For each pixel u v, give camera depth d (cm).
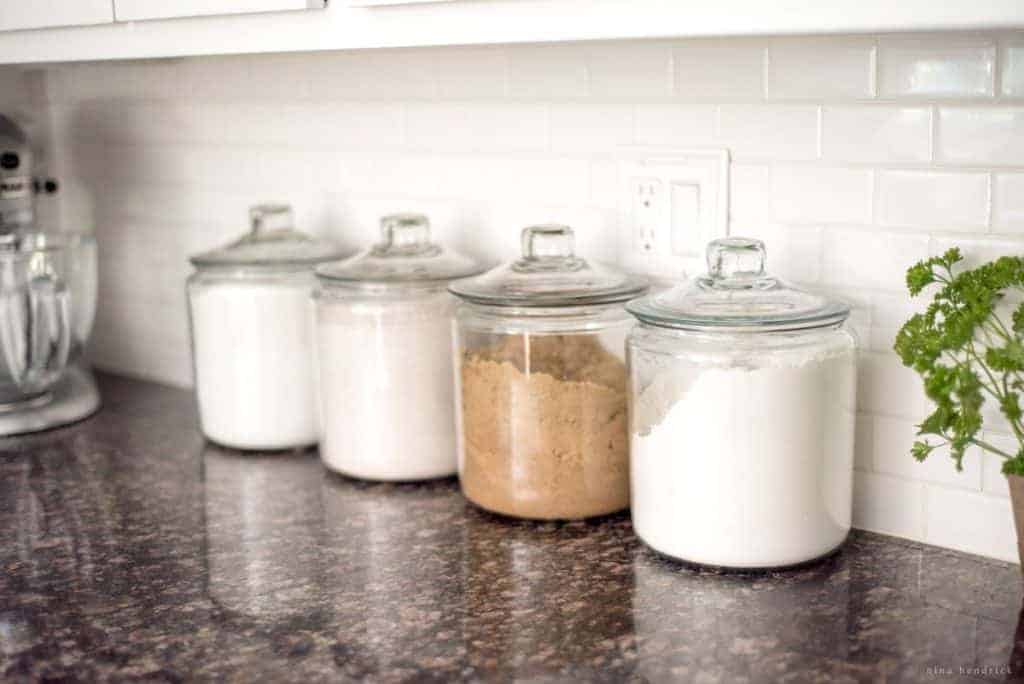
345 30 127
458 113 164
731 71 138
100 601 122
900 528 133
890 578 123
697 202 143
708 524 122
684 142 143
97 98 212
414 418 152
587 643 110
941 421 112
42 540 140
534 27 113
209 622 117
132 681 105
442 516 144
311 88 181
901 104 126
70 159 220
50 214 223
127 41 149
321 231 184
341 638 112
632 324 139
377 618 116
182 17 141
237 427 171
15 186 189
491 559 130
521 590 122
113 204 215
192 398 204
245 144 192
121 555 135
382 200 176
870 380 133
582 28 110
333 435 158
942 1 90
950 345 114
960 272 124
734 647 109
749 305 121
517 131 159
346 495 153
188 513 148
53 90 218
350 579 126
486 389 138
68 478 163
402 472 154
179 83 198
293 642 112
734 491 121
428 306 151
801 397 120
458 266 152
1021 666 104
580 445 137
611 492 139
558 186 156
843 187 131
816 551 124
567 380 135
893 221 128
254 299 167
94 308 197
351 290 153
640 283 139
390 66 171
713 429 120
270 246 169
